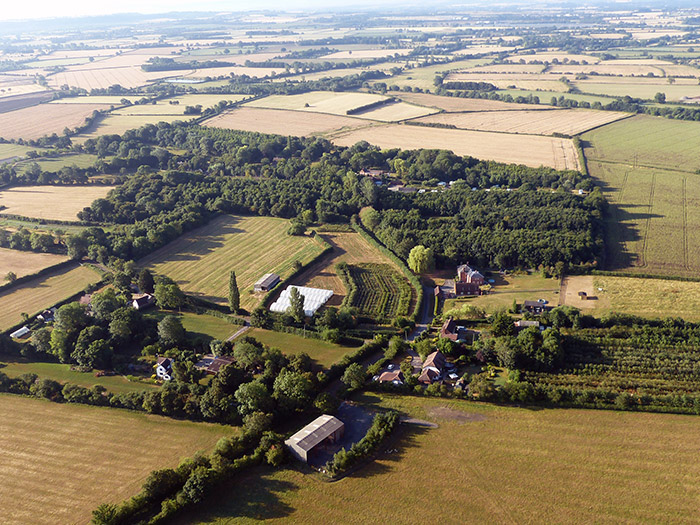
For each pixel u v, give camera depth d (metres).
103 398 133.62
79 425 126.88
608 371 139.38
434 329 165.12
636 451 112.50
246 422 120.06
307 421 125.56
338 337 157.75
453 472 109.19
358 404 131.62
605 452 112.62
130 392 134.75
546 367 140.25
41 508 103.75
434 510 100.75
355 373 134.75
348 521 99.31
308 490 106.31
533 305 170.62
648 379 135.38
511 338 147.62
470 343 157.00
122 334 158.25
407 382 136.38
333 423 120.00
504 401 129.62
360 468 111.25
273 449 112.50
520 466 110.00
